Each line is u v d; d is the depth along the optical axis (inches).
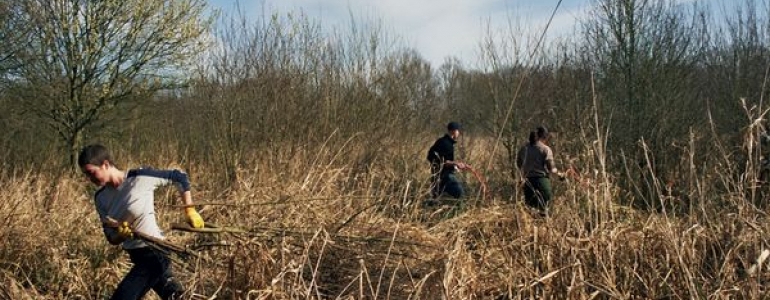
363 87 520.7
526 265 191.0
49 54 554.3
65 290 221.0
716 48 527.5
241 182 339.0
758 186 187.3
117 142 583.5
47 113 557.6
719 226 192.9
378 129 510.9
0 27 517.7
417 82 607.8
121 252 246.8
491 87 559.5
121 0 559.8
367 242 227.3
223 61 481.1
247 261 185.5
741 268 185.2
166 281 187.6
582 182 219.6
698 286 170.4
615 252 195.9
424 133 595.5
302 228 242.5
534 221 243.9
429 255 226.5
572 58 548.4
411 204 319.6
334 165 415.5
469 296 177.6
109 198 183.6
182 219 289.7
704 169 204.7
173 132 551.2
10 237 237.8
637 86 484.1
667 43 495.8
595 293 178.1
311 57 510.6
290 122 467.5
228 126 461.1
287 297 171.9
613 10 506.6
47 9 542.6
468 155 540.7
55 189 349.7
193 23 585.6
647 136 452.4
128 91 579.8
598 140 207.3
